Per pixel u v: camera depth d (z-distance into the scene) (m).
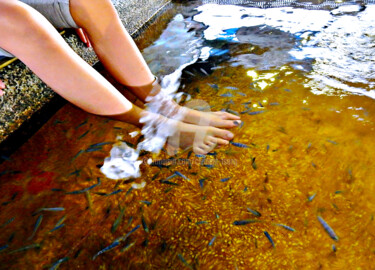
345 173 0.57
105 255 0.51
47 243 0.53
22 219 0.57
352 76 0.79
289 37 0.99
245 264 0.47
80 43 0.91
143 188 0.60
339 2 1.17
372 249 0.46
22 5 0.50
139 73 0.67
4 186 0.64
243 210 0.54
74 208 0.59
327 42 0.94
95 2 0.58
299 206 0.53
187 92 0.82
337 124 0.67
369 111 0.69
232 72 0.88
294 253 0.47
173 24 1.21
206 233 0.52
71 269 0.49
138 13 1.19
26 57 0.53
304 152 0.62
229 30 1.09
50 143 0.73
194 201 0.57
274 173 0.60
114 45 0.63
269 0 1.28
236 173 0.61
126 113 0.63
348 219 0.50
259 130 0.69
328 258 0.46
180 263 0.48
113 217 0.56
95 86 0.58
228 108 0.75
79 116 0.80
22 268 0.50
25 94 0.75
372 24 0.99
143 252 0.50
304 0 1.23
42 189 0.62
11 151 0.72
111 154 0.68
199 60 0.95
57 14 0.61
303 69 0.84
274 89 0.79
